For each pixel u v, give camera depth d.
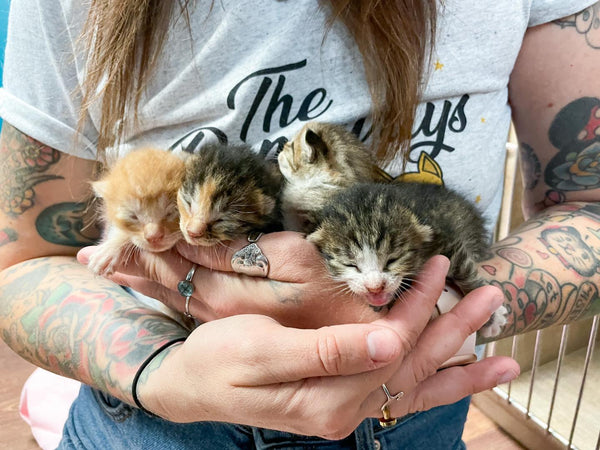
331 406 0.19
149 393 0.23
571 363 0.58
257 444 0.28
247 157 0.27
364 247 0.24
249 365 0.19
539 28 0.33
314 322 0.24
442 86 0.30
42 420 0.46
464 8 0.30
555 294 0.29
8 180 0.31
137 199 0.26
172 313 0.30
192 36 0.28
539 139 0.36
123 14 0.26
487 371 0.23
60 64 0.29
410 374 0.21
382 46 0.27
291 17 0.28
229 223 0.25
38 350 0.29
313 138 0.29
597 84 0.33
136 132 0.30
